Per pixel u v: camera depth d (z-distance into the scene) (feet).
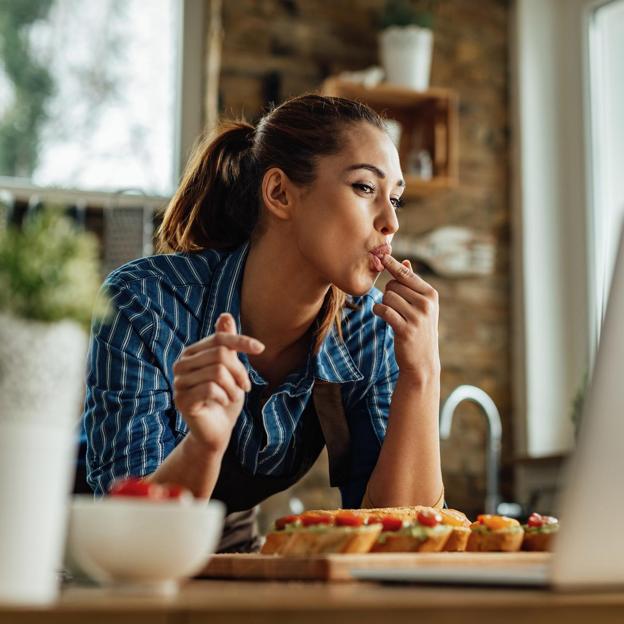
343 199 5.26
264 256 5.49
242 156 5.71
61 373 2.00
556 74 13.35
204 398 3.72
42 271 1.97
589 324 12.69
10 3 12.05
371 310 5.95
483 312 12.86
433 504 5.32
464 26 13.30
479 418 12.64
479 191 13.06
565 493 2.28
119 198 11.39
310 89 12.60
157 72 12.41
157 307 5.26
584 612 2.21
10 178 11.67
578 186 13.03
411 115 12.80
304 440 5.79
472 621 2.10
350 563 3.13
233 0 12.50
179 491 2.48
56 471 2.00
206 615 1.96
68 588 2.46
